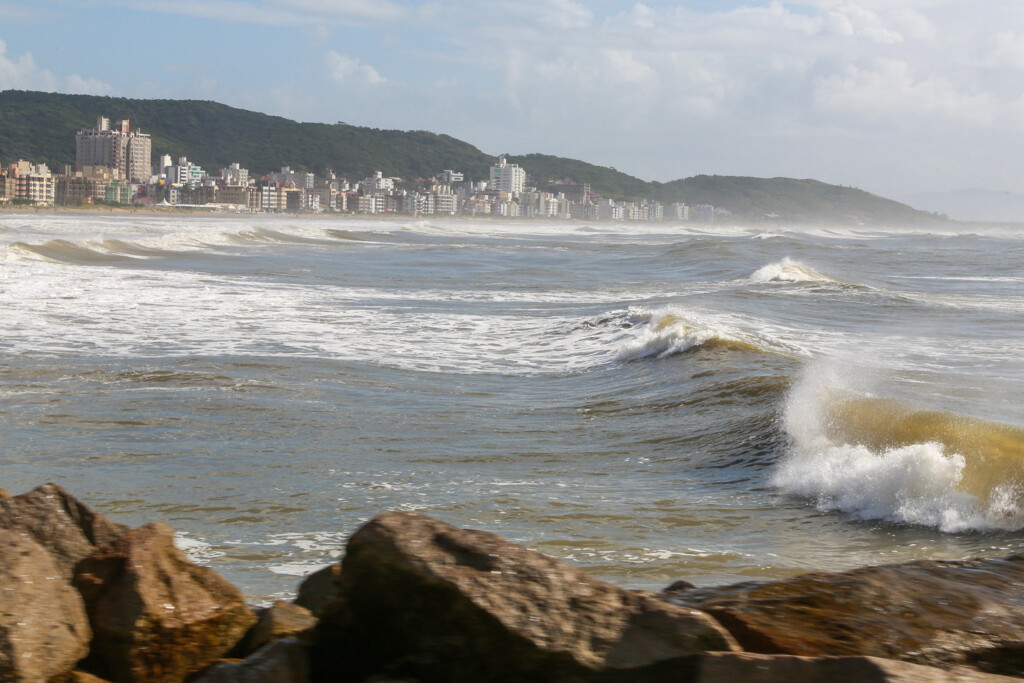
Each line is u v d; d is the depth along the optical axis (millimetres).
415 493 7906
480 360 15812
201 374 13242
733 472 8961
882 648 3422
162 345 16094
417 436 10188
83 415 10648
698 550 6668
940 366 15609
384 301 24969
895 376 14242
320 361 14898
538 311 23344
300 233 74375
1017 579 3980
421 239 78375
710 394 12078
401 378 13812
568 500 7879
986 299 29812
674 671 2963
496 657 3057
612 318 19016
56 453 8961
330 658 3256
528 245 70875
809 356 15727
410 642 3154
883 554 6730
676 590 4152
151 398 11633
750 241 74750
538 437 10398
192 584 3498
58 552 3590
